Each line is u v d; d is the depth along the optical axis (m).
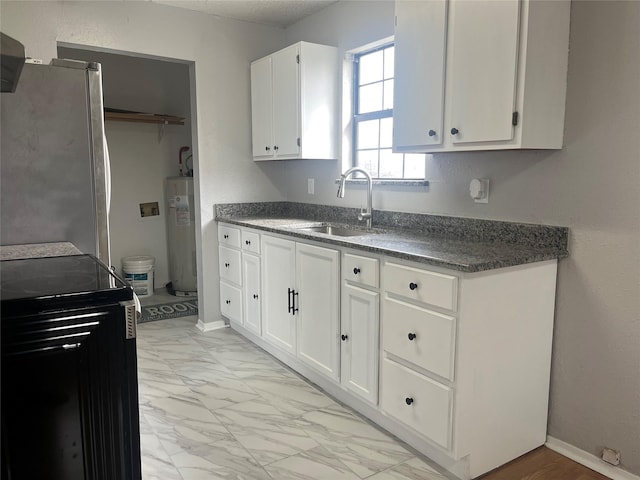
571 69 1.96
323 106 3.26
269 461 2.05
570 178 2.00
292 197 3.88
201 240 3.66
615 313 1.90
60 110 2.16
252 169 3.82
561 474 1.96
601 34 1.86
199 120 3.55
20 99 2.08
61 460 1.27
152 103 4.94
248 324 3.36
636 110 1.79
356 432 2.28
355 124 3.31
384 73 3.07
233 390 2.71
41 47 2.90
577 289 2.01
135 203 4.95
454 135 2.11
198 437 2.23
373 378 2.22
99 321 1.28
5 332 1.18
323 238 2.46
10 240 2.13
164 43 3.33
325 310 2.52
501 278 1.87
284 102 3.33
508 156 2.23
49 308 1.22
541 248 2.10
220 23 3.55
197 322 3.92
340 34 3.24
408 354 2.01
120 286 1.32
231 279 3.55
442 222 2.57
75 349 1.26
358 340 2.30
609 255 1.90
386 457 2.09
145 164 4.96
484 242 2.30
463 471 1.91
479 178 2.37
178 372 2.95
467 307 1.78
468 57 2.02
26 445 1.23
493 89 1.93
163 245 5.13
